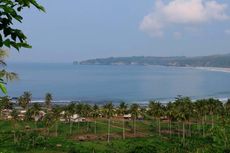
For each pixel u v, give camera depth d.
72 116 183.62
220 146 85.00
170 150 134.00
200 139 150.75
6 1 9.44
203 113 173.75
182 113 150.25
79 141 150.88
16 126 166.62
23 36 9.94
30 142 137.00
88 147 137.25
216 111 173.38
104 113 160.75
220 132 100.38
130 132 175.88
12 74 15.30
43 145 137.50
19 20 9.77
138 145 140.00
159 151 133.50
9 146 125.88
